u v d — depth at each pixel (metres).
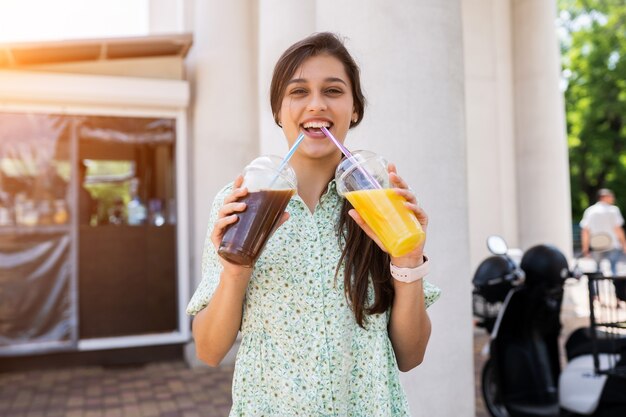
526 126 7.82
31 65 5.78
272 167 1.24
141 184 6.26
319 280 1.32
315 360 1.30
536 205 7.75
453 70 2.97
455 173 2.96
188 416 4.57
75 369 5.93
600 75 22.28
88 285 6.02
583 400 3.37
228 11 6.19
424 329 1.42
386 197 1.25
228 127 6.15
